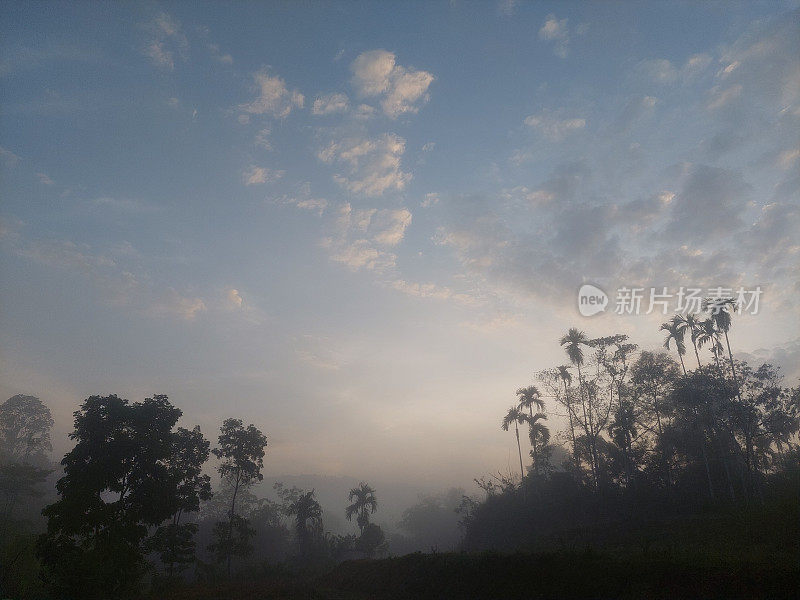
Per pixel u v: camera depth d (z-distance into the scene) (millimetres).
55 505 28922
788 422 42531
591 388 54750
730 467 46156
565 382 58062
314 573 49438
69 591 25828
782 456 60031
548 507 54719
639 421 51844
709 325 50812
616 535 35531
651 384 50750
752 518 29500
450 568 23875
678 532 31047
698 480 47938
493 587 20703
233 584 35688
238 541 47031
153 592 33062
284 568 48594
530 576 20156
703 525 31578
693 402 45625
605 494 51438
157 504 32500
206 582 38594
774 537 24453
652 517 41312
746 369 43812
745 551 21344
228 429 50250
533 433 61094
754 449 47031
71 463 31984
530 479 60656
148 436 33625
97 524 29469
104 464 31594
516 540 49312
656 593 16484
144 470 33219
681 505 43344
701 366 47406
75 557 27016
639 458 51438
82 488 29859
